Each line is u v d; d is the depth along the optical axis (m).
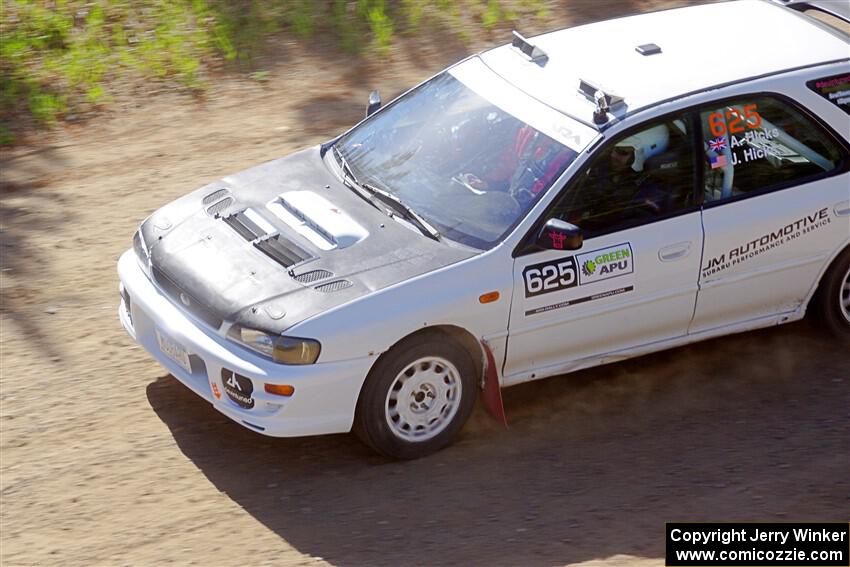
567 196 22.86
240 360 21.08
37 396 24.80
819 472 22.20
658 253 23.50
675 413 24.58
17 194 35.25
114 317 28.22
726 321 25.28
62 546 20.03
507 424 24.14
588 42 26.44
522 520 20.75
